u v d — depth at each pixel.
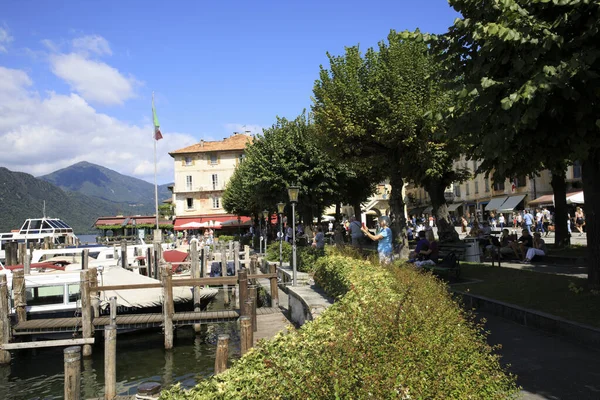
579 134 7.23
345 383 3.39
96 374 11.95
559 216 19.39
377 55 18.81
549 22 7.10
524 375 5.79
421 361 3.87
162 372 11.78
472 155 9.54
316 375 3.69
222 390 4.01
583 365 5.99
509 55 7.18
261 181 34.78
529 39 6.72
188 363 12.44
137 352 13.61
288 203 34.62
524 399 5.03
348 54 19.50
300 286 14.83
